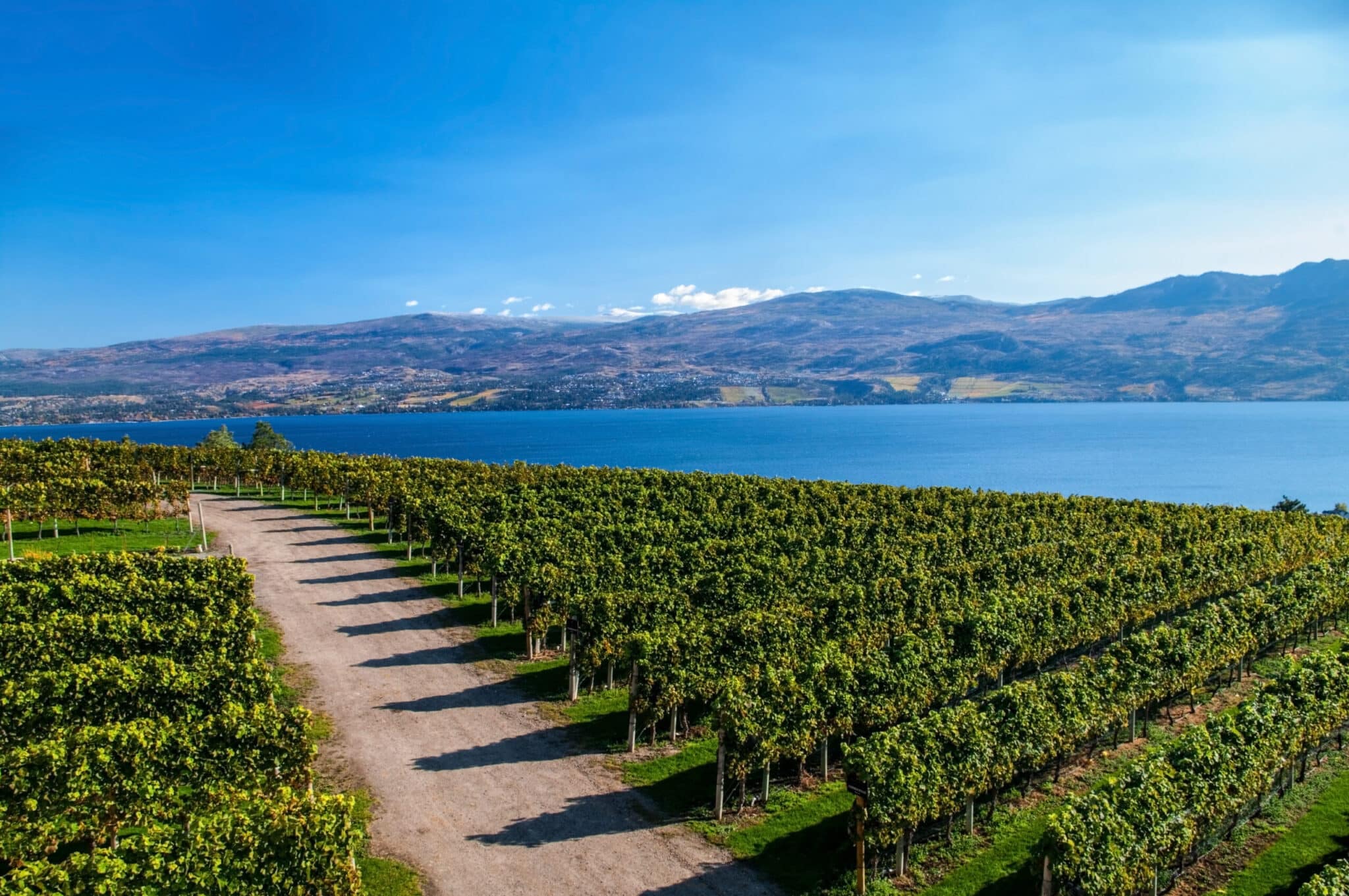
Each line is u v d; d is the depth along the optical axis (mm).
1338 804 25938
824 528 53844
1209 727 24062
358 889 17688
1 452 61219
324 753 25969
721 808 23375
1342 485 174250
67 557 37094
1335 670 28391
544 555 40406
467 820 22609
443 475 66625
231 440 118688
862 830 20109
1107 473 195000
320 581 45312
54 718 23094
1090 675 27844
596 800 24031
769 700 23953
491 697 31031
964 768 22094
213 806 20078
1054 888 19219
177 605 34094
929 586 38594
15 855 17172
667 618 33469
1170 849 20719
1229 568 46281
